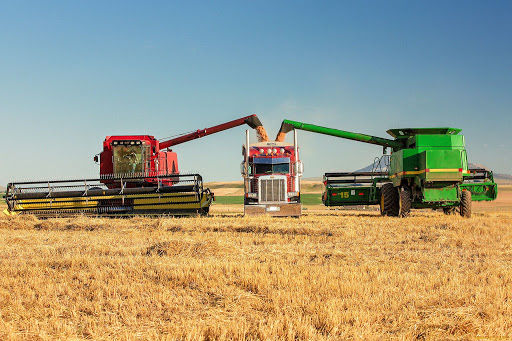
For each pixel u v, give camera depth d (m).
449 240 12.21
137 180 21.70
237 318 5.71
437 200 20.31
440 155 19.88
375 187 24.52
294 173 21.09
